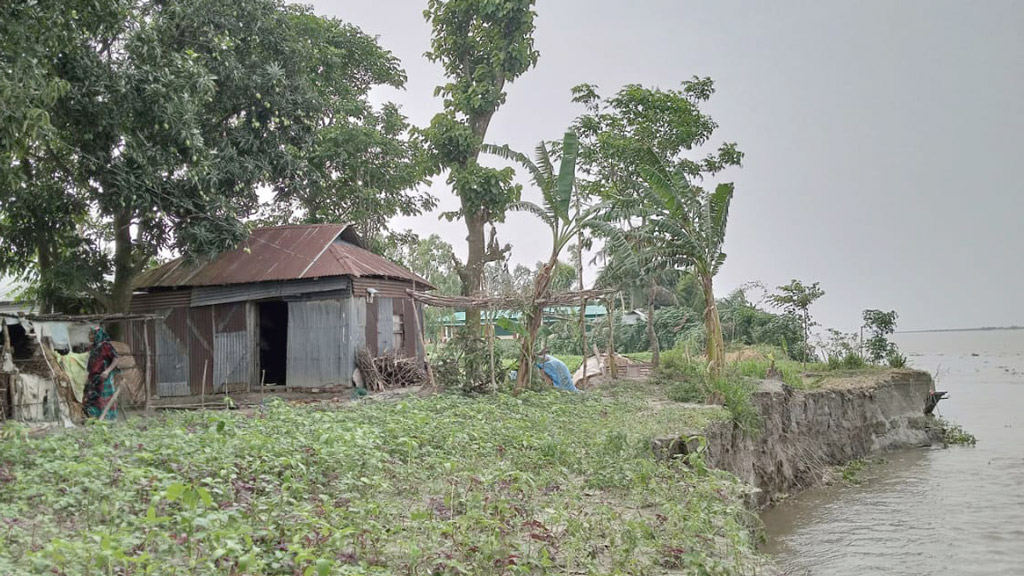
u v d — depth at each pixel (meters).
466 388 18.36
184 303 21.66
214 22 19.67
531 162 19.75
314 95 21.70
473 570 6.44
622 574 6.76
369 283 21.66
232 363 21.27
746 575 7.70
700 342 33.97
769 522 15.96
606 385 21.55
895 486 19.48
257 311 21.70
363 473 8.97
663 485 10.02
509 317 20.69
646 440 12.38
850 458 23.17
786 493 18.50
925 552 13.48
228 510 6.75
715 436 14.98
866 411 24.84
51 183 19.62
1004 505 17.00
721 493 10.26
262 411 14.67
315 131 22.52
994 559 12.99
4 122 12.18
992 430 28.64
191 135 17.45
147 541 6.03
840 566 12.69
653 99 26.11
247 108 20.36
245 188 20.33
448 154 26.94
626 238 20.72
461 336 19.12
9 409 13.71
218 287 21.42
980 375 58.22
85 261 20.44
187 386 21.42
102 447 9.05
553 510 8.32
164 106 16.83
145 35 16.64
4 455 8.84
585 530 7.66
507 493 8.88
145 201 17.55
